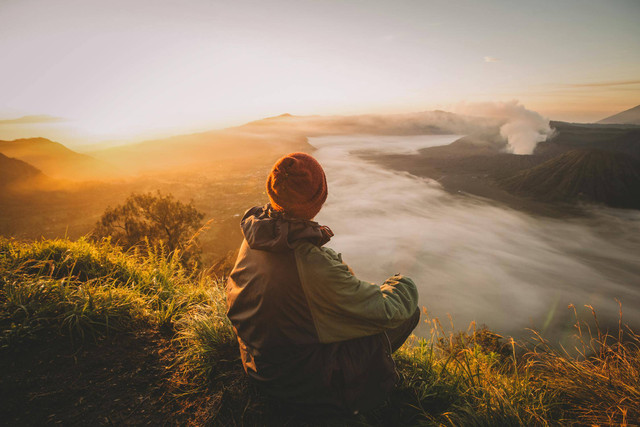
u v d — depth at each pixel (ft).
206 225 11.21
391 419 5.84
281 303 4.40
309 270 4.30
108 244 10.30
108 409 5.08
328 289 4.34
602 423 5.88
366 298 4.62
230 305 5.11
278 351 4.58
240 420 5.28
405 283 5.80
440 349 8.09
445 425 5.54
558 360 7.20
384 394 5.19
